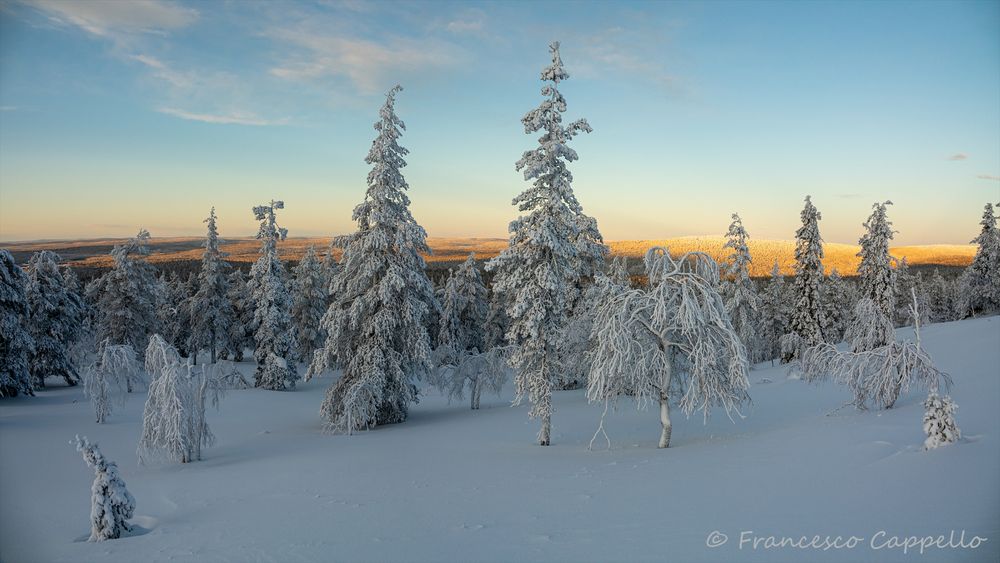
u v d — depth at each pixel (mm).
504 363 33938
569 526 8742
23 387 33344
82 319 41688
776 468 11305
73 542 10719
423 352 27875
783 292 62812
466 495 12148
